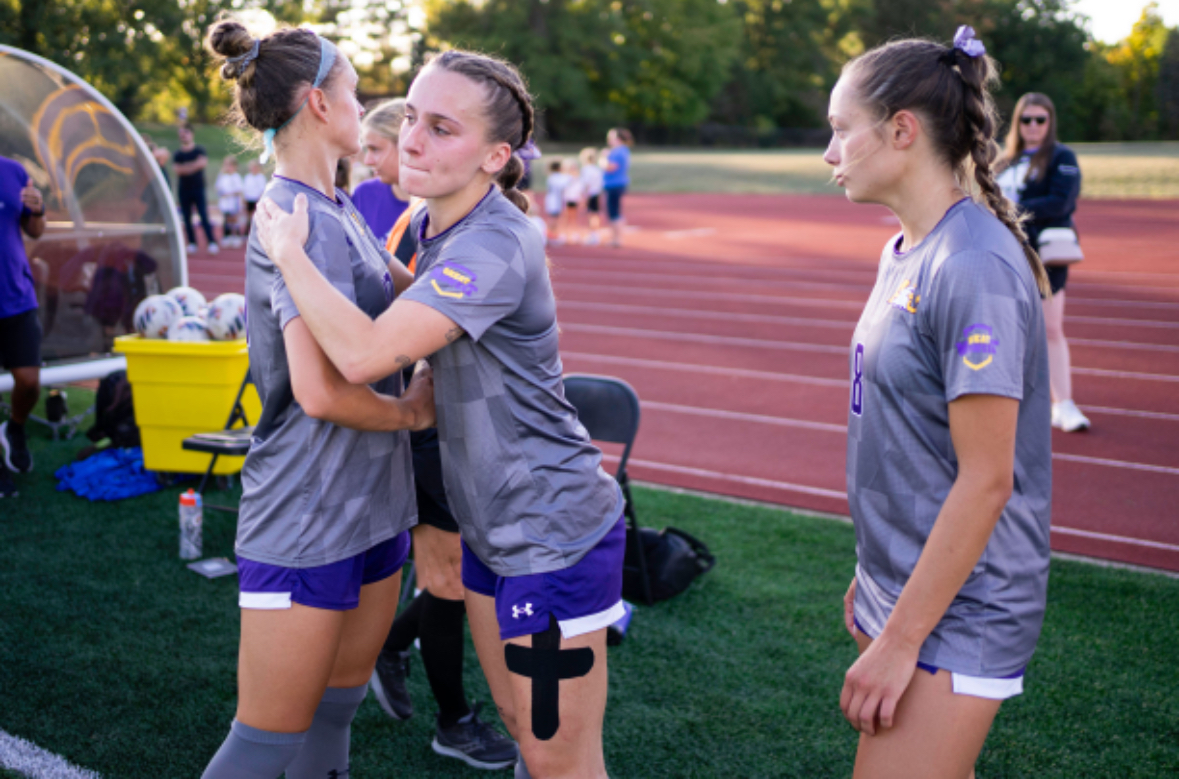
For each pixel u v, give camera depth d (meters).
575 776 1.82
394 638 2.75
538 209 21.52
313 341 1.59
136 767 2.50
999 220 1.50
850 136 1.54
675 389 7.11
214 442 3.99
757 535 4.27
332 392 1.61
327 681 1.84
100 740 2.62
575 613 1.77
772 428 6.09
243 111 1.72
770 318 9.87
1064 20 59.97
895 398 1.52
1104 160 29.77
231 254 15.21
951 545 1.40
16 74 5.43
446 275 1.60
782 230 18.73
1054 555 4.03
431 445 2.45
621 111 56.09
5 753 2.53
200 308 5.10
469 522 1.80
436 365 1.73
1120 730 2.70
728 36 57.06
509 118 1.67
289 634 1.74
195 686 2.94
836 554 4.05
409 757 2.65
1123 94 60.19
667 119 56.56
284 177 1.72
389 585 1.97
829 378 7.40
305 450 1.72
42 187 5.59
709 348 8.51
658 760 2.59
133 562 3.89
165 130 32.97
